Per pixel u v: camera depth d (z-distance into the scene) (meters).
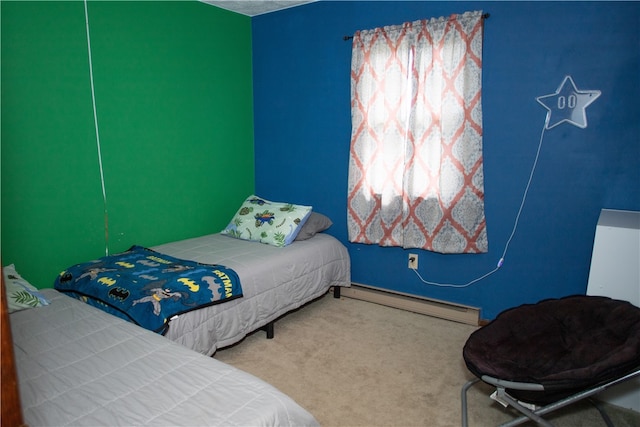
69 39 2.30
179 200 3.07
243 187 3.65
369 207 3.03
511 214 2.57
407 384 2.04
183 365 1.34
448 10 2.61
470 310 2.75
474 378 2.10
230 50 3.38
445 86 2.58
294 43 3.33
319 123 3.30
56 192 2.32
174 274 2.12
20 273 2.21
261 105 3.61
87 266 2.29
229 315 2.15
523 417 1.47
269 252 2.69
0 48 1.99
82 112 2.40
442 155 2.65
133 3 2.61
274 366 2.20
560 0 2.28
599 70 2.22
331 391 1.98
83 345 1.49
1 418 0.70
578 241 2.40
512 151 2.52
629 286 1.81
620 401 1.86
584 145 2.31
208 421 1.06
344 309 3.01
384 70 2.83
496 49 2.48
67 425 1.04
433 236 2.77
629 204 2.24
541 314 1.78
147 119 2.77
